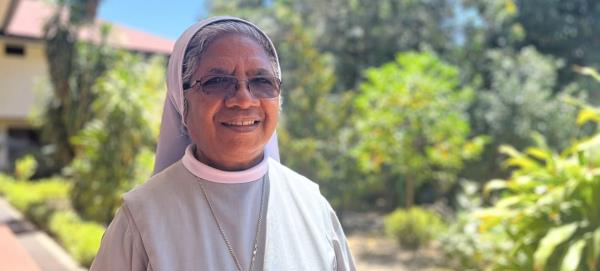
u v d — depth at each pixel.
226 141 1.27
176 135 1.47
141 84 9.30
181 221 1.23
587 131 10.11
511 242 4.27
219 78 1.26
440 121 7.73
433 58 8.27
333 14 15.77
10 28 15.99
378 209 11.74
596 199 3.33
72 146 12.03
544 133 10.16
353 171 9.56
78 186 8.51
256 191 1.34
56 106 11.95
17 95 16.44
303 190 1.48
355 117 9.12
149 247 1.17
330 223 1.50
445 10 15.09
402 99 7.79
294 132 9.58
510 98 10.46
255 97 1.28
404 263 6.94
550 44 16.28
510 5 14.42
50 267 5.73
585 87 12.03
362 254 7.50
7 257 5.74
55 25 11.51
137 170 8.29
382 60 15.45
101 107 8.59
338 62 15.26
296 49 9.91
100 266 1.24
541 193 3.63
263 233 1.31
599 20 15.85
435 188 11.07
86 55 11.53
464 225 6.13
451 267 6.38
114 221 1.27
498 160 10.51
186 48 1.32
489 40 15.16
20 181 13.19
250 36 1.33
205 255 1.21
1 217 8.90
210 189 1.28
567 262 3.05
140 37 18.95
